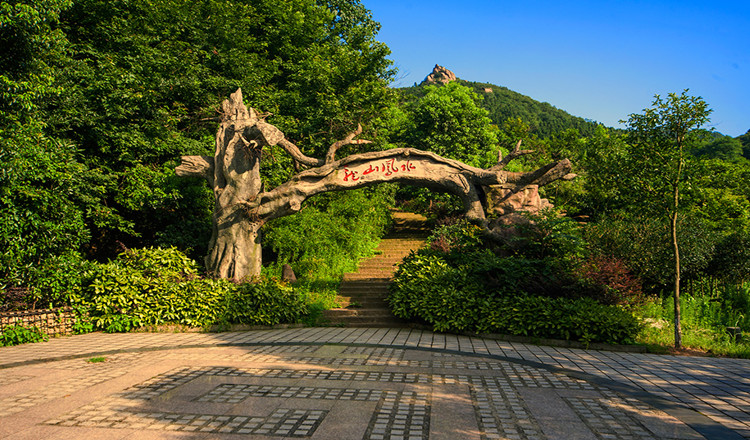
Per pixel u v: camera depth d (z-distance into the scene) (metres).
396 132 26.91
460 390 6.25
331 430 4.76
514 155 12.64
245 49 18.75
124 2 14.75
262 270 14.26
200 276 12.24
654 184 9.91
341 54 20.86
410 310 10.99
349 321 11.52
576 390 6.37
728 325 11.98
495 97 111.56
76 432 4.62
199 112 14.91
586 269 10.90
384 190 20.22
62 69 11.98
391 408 5.47
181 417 5.09
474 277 11.20
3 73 9.66
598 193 20.23
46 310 9.50
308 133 17.53
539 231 11.80
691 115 9.62
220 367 7.36
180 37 17.36
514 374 7.18
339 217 16.64
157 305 10.51
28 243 9.62
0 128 9.30
